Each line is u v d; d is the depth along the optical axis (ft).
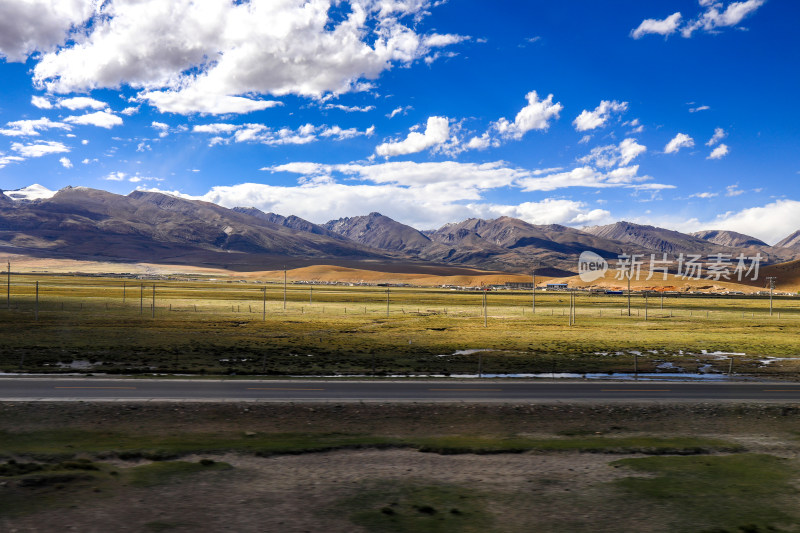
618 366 184.44
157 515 51.26
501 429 92.73
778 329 353.51
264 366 155.53
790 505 56.90
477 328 345.92
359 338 279.28
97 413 93.09
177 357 191.11
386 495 58.29
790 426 96.89
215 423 90.84
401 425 93.45
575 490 60.80
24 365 156.04
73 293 653.71
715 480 64.75
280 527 49.34
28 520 48.98
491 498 57.88
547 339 282.15
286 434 85.81
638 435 89.92
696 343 266.16
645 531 49.98
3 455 68.85
